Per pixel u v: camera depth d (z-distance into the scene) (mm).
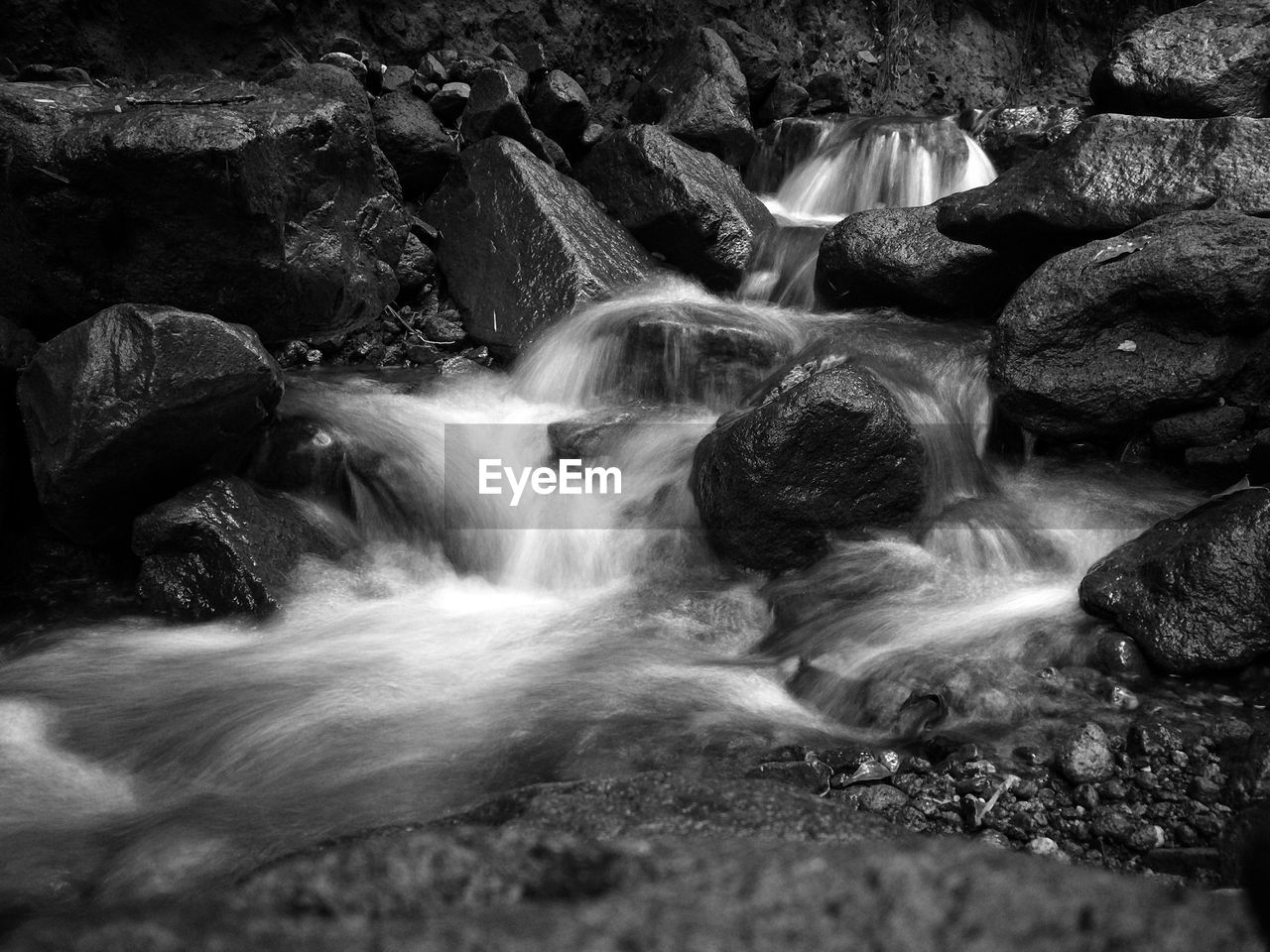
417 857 1835
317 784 4070
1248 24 7773
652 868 1754
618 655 5145
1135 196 6461
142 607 5691
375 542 6320
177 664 5133
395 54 9688
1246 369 5867
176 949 1447
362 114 8273
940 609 5246
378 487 6387
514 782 4031
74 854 3666
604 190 8820
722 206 8477
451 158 8727
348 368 7723
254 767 4234
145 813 3957
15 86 6391
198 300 6543
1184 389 5859
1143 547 4980
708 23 11094
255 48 9094
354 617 5676
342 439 6406
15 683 4961
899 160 9516
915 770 4094
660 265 8617
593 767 4117
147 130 6000
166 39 8844
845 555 5605
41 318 6594
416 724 4492
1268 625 4512
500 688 4812
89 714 4691
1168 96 7750
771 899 1565
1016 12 11891
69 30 8414
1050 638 4844
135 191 6125
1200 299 5746
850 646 5016
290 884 1782
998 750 4203
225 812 3885
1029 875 1581
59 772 4270
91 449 5480
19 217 6227
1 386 6078
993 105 11680
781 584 5574
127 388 5496
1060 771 4039
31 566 6055
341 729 4461
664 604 5613
